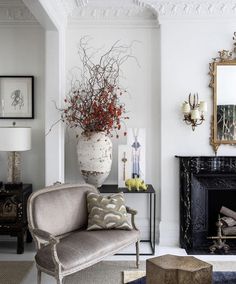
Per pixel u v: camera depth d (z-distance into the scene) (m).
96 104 3.74
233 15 3.87
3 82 4.04
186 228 3.74
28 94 4.04
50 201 2.92
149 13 4.00
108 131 3.71
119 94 4.05
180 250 3.71
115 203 3.16
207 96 3.92
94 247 2.70
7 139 3.51
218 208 4.07
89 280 2.94
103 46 4.05
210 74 3.89
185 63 3.91
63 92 3.77
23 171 4.07
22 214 3.62
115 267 3.22
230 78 3.91
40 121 4.06
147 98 4.05
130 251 3.67
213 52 3.91
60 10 3.53
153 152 4.06
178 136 3.93
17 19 3.98
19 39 4.04
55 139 3.62
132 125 4.06
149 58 4.05
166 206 3.95
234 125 3.91
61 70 3.69
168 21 3.89
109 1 3.76
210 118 3.92
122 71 4.06
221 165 3.81
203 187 3.77
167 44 3.91
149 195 4.06
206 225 3.81
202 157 3.79
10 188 3.68
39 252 2.63
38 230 2.60
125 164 3.87
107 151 3.64
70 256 2.53
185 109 3.78
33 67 4.04
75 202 3.13
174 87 3.91
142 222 4.06
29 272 3.15
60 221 2.92
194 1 3.75
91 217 3.10
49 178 3.62
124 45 4.05
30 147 3.75
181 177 3.83
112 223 3.07
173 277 1.83
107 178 4.05
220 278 2.25
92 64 4.05
